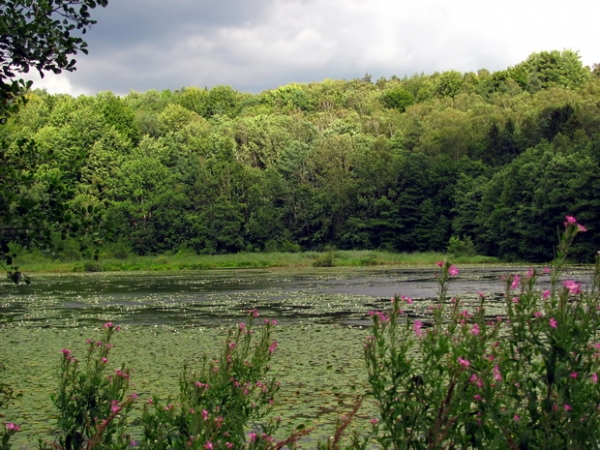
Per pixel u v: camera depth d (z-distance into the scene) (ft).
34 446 25.88
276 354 46.37
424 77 502.79
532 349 13.82
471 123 322.34
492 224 213.87
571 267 153.89
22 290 113.70
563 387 12.96
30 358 47.03
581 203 187.93
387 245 253.24
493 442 12.76
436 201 255.70
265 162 292.81
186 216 246.06
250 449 15.76
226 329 61.26
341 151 279.90
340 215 267.18
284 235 259.39
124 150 278.46
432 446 13.33
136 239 239.09
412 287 104.78
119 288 116.26
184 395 16.29
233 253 249.96
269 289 107.86
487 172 258.78
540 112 322.14
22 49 20.71
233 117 388.37
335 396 33.68
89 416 16.62
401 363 14.03
